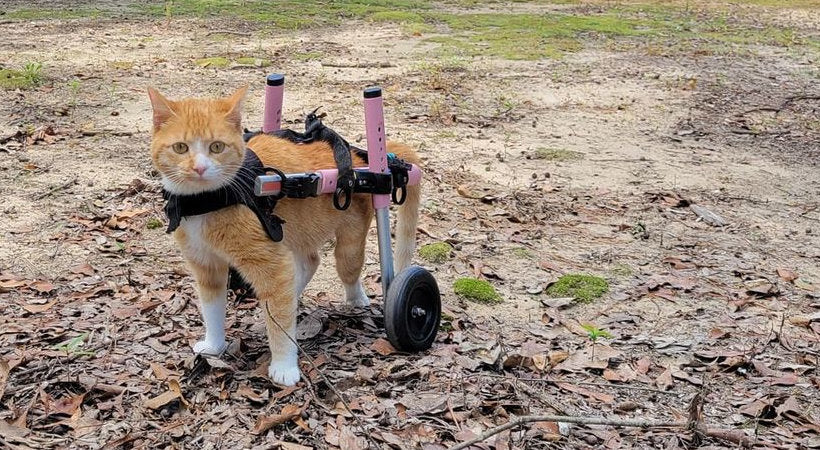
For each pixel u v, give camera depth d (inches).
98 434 43.3
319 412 45.9
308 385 47.0
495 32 169.5
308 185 47.2
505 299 61.0
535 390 49.4
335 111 105.7
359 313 56.5
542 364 51.8
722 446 45.1
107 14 173.9
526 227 74.0
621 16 201.2
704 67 143.5
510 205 78.5
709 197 83.5
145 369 48.7
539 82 127.6
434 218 74.5
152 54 135.6
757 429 46.7
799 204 82.7
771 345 56.3
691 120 111.0
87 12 175.2
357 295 56.9
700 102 119.9
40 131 89.0
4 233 65.7
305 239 50.8
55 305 55.4
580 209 78.7
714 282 65.3
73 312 54.6
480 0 219.6
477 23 179.9
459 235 71.4
